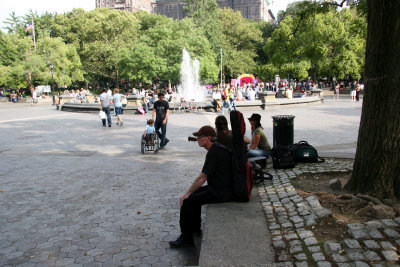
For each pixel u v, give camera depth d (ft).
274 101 77.61
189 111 74.90
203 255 10.48
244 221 12.89
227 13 221.05
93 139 40.70
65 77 160.04
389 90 13.48
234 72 204.13
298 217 13.08
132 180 22.57
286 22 138.41
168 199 18.70
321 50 131.13
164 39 153.58
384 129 13.69
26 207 17.78
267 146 23.11
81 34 213.87
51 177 23.65
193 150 32.89
